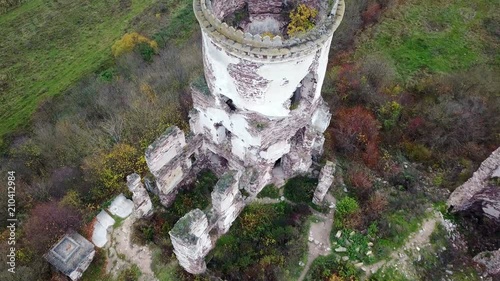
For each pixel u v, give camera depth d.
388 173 23.81
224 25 14.29
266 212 21.16
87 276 20.42
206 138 21.06
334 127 26.11
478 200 21.89
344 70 30.47
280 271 19.22
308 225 20.80
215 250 20.20
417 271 19.67
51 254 20.73
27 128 33.12
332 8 15.37
